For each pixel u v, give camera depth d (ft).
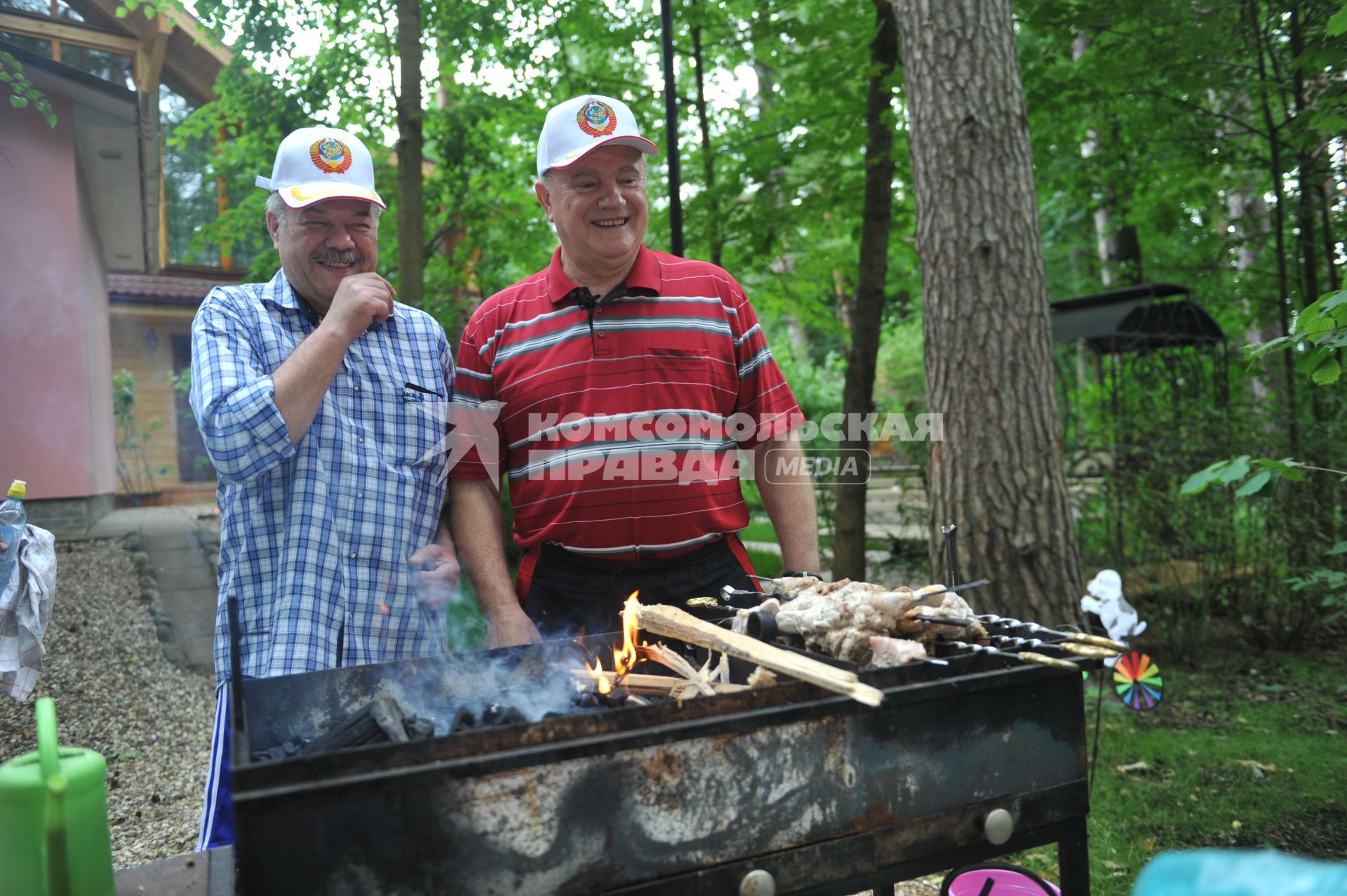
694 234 22.88
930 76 14.89
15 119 25.38
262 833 3.61
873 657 5.38
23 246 25.84
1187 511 19.17
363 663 6.49
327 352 6.14
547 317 7.62
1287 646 19.02
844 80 20.80
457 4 21.97
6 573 13.88
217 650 6.31
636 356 7.45
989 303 14.53
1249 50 21.48
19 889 3.67
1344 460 18.03
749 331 8.02
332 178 6.61
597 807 4.10
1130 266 30.71
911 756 4.81
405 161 18.54
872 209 20.65
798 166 23.44
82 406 26.71
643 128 23.39
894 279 39.19
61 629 18.84
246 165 24.80
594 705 5.40
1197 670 17.89
